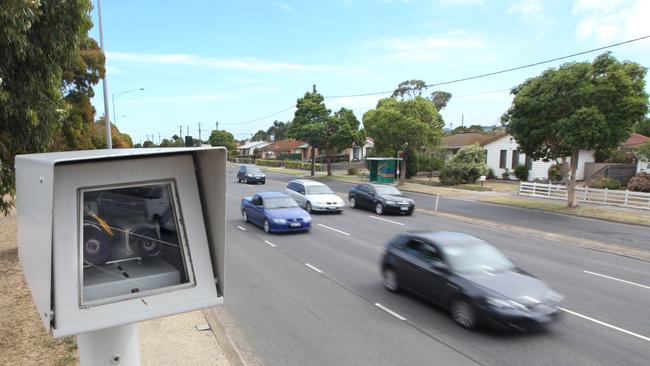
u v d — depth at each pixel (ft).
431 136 108.88
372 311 24.77
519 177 117.70
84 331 7.30
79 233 7.50
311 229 51.57
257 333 21.72
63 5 23.11
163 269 8.33
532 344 20.53
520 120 65.00
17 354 17.49
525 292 21.61
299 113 147.64
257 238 45.85
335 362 18.74
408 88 218.38
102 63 50.16
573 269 34.63
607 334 21.76
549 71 62.64
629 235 49.44
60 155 7.91
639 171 99.09
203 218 8.71
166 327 21.56
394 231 50.49
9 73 21.39
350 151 210.38
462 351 19.75
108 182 7.88
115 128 112.27
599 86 57.52
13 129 22.36
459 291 22.54
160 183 8.40
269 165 220.84
